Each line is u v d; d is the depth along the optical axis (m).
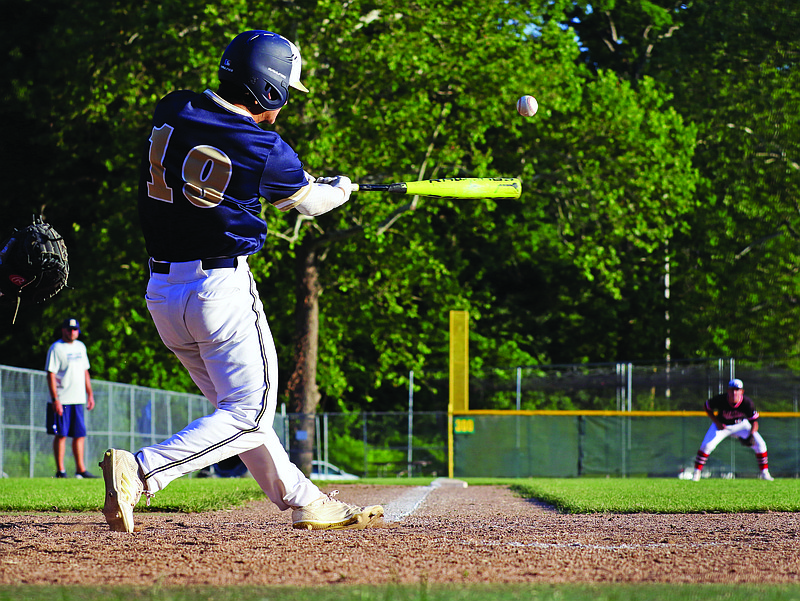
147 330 91.56
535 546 15.03
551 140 99.00
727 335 121.56
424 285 108.56
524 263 131.12
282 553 13.88
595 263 98.00
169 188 15.29
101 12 82.75
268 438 16.59
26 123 97.25
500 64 86.56
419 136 86.56
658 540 16.27
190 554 13.71
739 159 121.06
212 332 15.62
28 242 17.20
